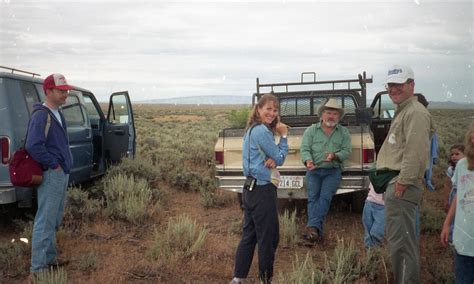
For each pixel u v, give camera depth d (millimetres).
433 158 4539
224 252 4867
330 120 5277
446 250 4934
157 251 4707
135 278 4172
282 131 3869
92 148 7441
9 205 6484
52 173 4105
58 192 4160
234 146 6289
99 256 4773
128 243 5281
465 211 2834
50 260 4332
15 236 5414
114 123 8477
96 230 5684
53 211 4160
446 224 3201
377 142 7719
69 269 4363
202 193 7770
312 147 5402
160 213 6715
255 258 4793
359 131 5844
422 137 3262
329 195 5344
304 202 7500
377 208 4598
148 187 7793
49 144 4098
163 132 25891
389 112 8266
